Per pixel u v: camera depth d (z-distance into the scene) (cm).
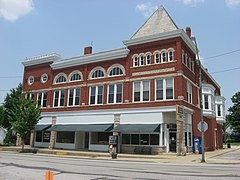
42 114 3869
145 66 3045
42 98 3984
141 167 1667
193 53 3384
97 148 3272
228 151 3578
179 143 2616
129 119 3033
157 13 3322
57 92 3838
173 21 3123
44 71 4047
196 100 3359
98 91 3419
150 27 3234
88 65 3575
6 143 4709
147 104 2934
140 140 2938
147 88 3000
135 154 2802
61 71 3844
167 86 2877
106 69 3384
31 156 2595
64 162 1994
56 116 3725
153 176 1238
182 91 2780
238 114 8169
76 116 3522
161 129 2797
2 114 4716
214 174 1303
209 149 3697
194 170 1489
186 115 2962
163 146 2770
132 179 1145
